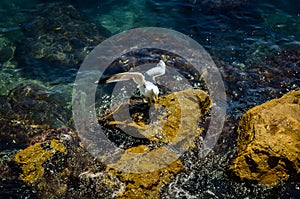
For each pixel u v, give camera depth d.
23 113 10.20
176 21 13.72
